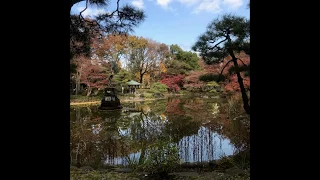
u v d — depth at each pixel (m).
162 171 3.57
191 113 12.26
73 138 7.00
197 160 4.81
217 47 6.03
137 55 21.98
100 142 6.51
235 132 6.81
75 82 18.17
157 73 23.22
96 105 16.28
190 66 22.08
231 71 5.97
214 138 6.52
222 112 11.04
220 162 4.48
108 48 17.75
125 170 3.94
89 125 9.99
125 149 5.78
